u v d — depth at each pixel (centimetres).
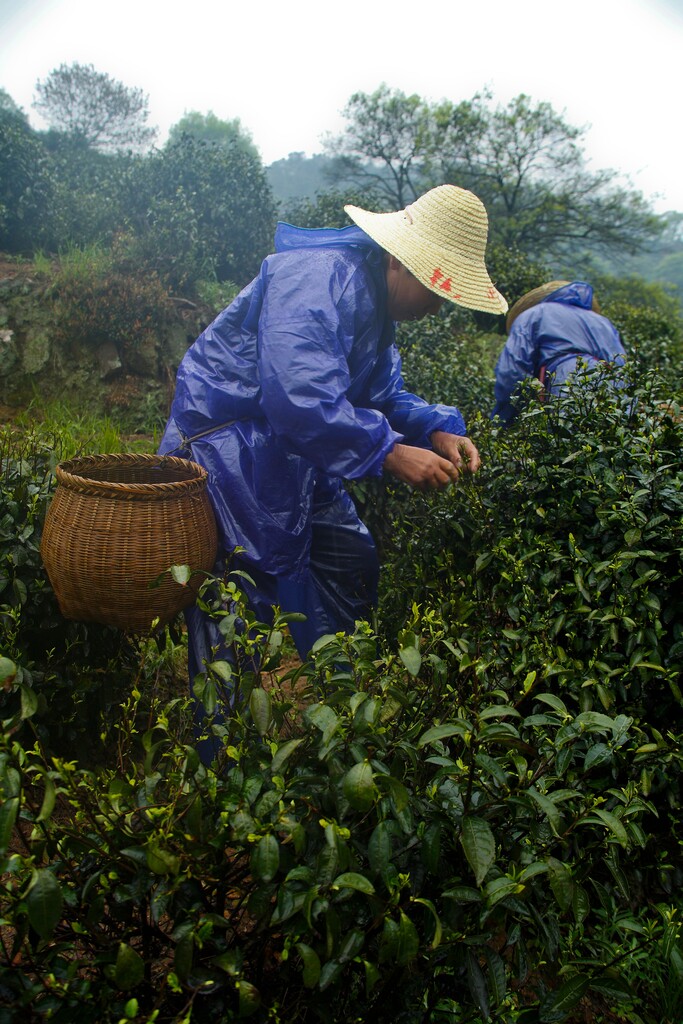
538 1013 147
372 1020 150
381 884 142
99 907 133
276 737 160
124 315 686
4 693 237
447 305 779
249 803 139
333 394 221
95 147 2083
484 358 684
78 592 218
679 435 254
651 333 1026
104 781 149
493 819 155
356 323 239
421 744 139
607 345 459
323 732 137
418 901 133
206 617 234
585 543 245
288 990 153
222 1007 142
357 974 154
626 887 153
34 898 120
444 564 266
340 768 140
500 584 236
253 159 922
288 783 140
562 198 2288
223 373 253
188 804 140
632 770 190
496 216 2262
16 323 673
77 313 675
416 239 239
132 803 140
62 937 151
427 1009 160
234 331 256
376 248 249
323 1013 142
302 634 263
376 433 227
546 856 143
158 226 799
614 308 1061
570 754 152
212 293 776
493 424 320
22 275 714
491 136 2219
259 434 247
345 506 280
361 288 239
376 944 146
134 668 277
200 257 818
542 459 265
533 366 461
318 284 230
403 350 568
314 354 223
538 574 241
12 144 845
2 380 662
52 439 360
